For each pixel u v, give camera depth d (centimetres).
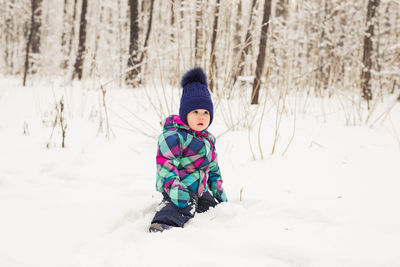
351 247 127
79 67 823
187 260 121
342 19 797
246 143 322
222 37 524
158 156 165
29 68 977
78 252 132
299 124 401
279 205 179
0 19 1322
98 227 153
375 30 660
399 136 341
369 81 538
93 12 1244
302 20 783
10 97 533
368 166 244
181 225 154
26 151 288
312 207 169
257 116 436
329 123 408
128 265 118
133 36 672
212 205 179
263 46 488
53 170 241
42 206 174
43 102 514
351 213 161
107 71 868
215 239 138
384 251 123
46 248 133
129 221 168
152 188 209
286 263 122
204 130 182
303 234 141
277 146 311
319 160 264
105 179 227
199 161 172
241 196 195
